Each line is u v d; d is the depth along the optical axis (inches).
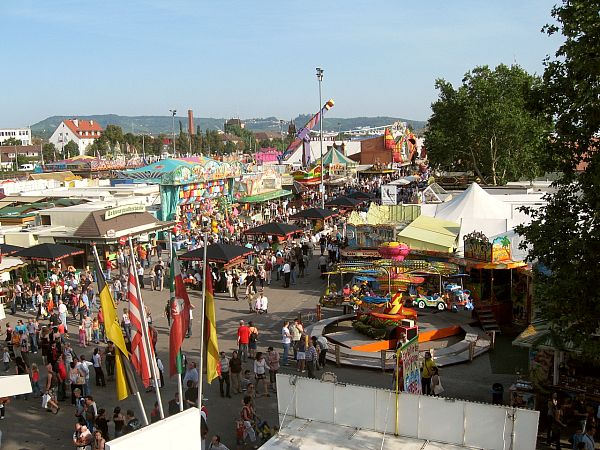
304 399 645.3
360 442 591.8
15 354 1013.2
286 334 983.0
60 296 1371.8
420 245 1316.4
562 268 618.5
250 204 2630.4
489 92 2684.5
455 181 2893.7
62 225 1793.8
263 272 1475.1
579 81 606.5
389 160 4751.5
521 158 2657.5
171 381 925.2
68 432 777.6
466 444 576.7
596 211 605.3
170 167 2452.0
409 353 714.2
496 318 1162.6
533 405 728.3
